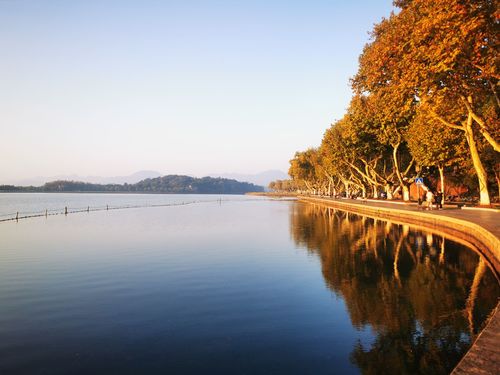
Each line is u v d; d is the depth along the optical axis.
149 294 12.40
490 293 11.37
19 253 20.98
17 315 10.33
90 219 49.19
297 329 9.11
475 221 23.22
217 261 18.20
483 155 39.28
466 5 16.56
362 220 39.62
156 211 70.56
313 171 128.00
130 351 8.00
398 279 13.48
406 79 20.38
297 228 33.47
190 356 7.74
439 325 9.00
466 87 21.95
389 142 53.41
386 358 7.49
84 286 13.52
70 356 7.77
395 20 24.39
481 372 5.02
